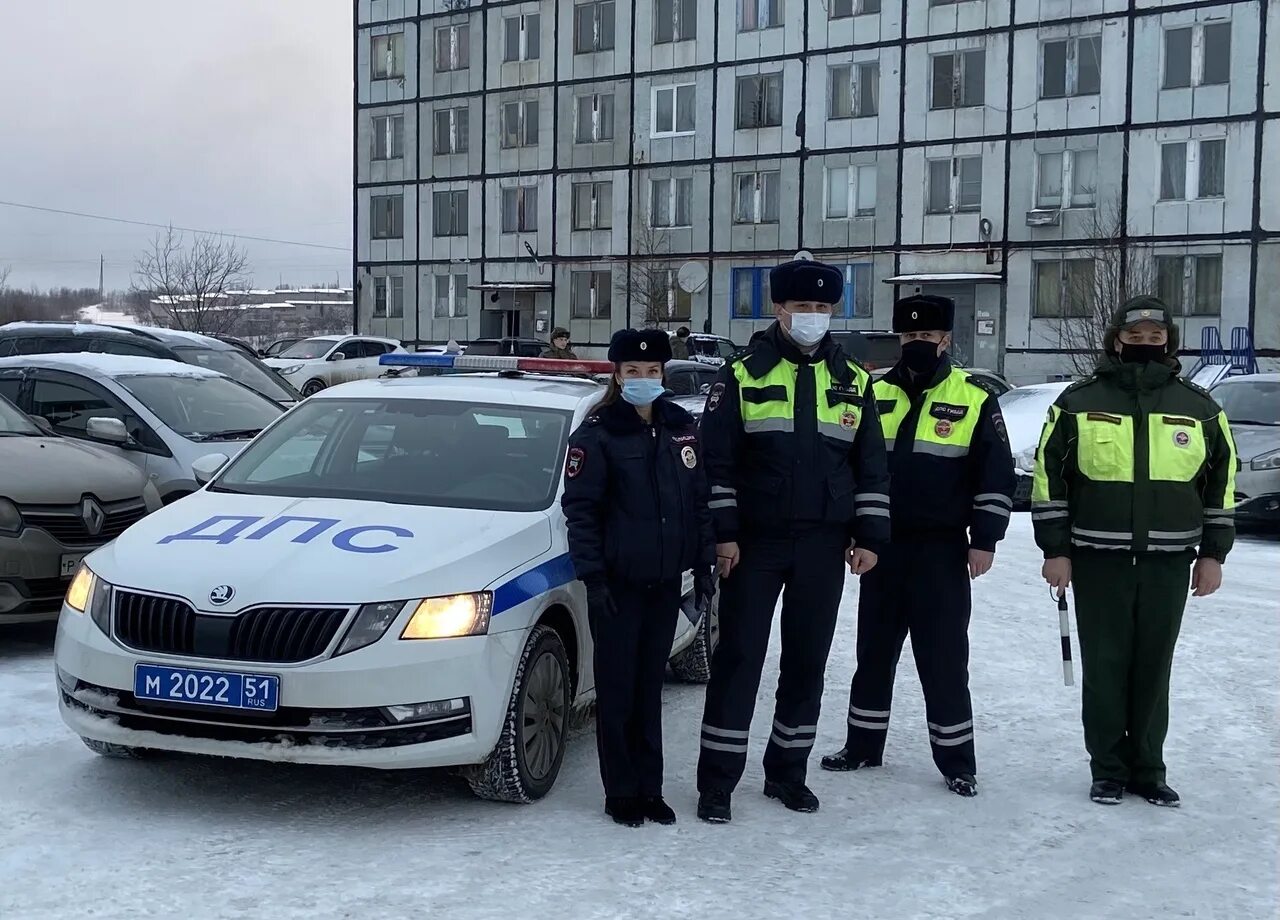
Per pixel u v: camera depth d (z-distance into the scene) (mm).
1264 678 6961
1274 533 13344
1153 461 4973
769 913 3939
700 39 41344
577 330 44719
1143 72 34531
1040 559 11008
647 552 4629
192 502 5512
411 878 4141
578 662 5301
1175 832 4762
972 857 4473
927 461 5133
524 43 45156
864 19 38344
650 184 42844
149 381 9758
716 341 33938
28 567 6723
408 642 4473
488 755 4695
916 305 5184
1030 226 36125
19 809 4668
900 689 6781
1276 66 32875
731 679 4848
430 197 47938
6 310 83188
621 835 4609
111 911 3822
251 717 4430
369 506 5309
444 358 7191
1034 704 6488
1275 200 33125
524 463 5723
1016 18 36031
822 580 4859
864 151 38656
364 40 48938
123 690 4555
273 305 90688
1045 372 36219
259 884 4051
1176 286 34594
